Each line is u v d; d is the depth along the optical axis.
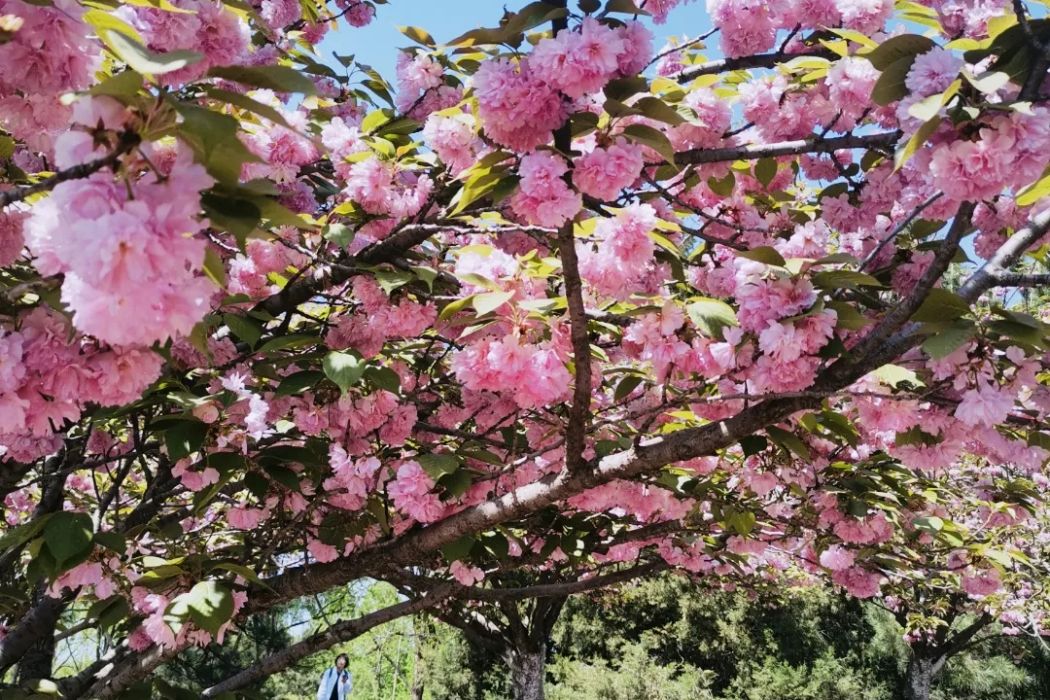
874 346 2.16
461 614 8.43
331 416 3.00
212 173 1.10
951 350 1.93
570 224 1.90
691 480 3.76
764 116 2.99
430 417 3.80
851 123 3.08
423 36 3.22
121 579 2.56
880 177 3.17
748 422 2.34
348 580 3.14
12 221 1.73
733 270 2.75
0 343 1.42
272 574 3.78
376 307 3.01
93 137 1.03
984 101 1.63
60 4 1.40
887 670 16.34
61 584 2.45
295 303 3.21
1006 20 1.80
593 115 1.93
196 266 1.04
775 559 7.64
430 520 2.84
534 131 1.92
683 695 13.50
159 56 1.01
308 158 2.96
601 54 1.76
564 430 3.12
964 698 15.88
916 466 2.67
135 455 2.99
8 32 1.38
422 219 2.96
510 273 2.34
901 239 3.00
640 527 4.51
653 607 15.84
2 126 1.91
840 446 3.86
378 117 3.29
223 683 3.70
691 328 2.40
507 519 2.79
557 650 16.38
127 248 0.98
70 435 3.64
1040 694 15.56
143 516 3.39
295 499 3.10
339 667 11.46
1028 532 7.87
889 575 5.63
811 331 2.10
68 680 3.47
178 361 2.91
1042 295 6.63
